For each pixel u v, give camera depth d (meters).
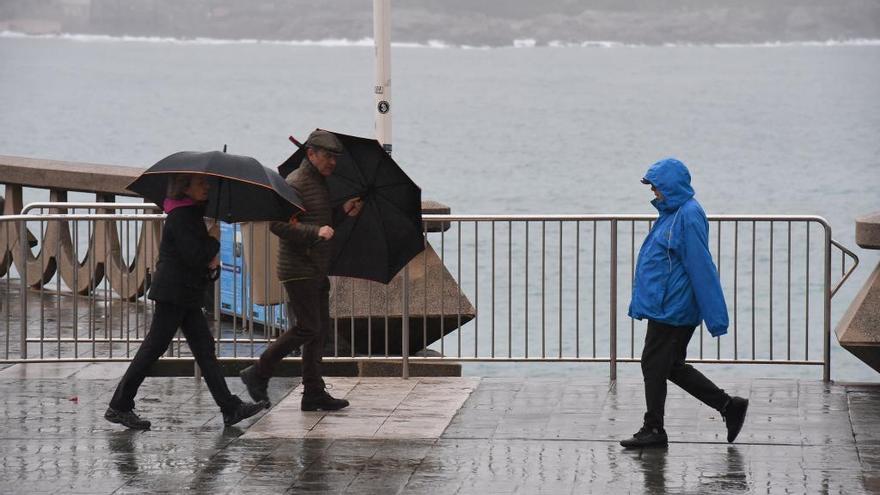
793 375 43.44
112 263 23.48
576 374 42.47
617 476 13.00
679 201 13.71
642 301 13.84
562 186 136.25
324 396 15.69
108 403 16.09
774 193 128.75
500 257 70.31
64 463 13.52
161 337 14.60
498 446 14.13
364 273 15.78
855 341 16.50
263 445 14.18
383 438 14.46
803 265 68.06
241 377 15.52
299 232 14.59
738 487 12.61
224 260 20.11
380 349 19.36
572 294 58.56
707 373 42.41
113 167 24.39
